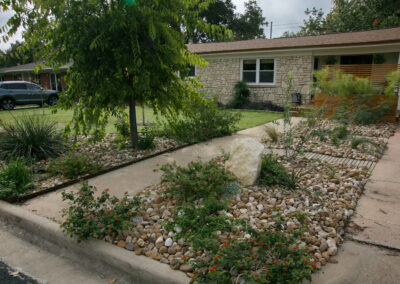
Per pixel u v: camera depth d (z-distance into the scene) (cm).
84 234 269
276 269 199
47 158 534
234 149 402
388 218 305
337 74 1020
